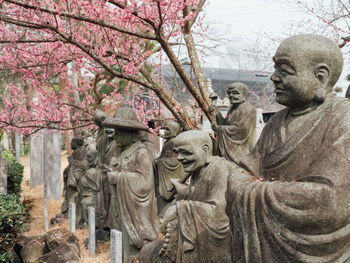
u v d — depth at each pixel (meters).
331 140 1.91
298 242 1.84
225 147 6.78
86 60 9.57
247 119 6.72
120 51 8.20
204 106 7.99
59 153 14.13
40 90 10.55
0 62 9.66
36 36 10.04
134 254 5.04
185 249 3.04
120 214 5.11
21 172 13.01
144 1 6.03
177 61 7.08
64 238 6.55
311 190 1.82
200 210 3.07
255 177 2.19
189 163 3.27
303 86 2.04
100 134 7.99
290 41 2.09
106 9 6.79
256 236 1.99
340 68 2.08
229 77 16.12
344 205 1.79
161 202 6.70
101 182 6.81
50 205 12.58
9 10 8.91
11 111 10.72
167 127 6.78
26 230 9.21
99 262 6.12
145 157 5.21
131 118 5.32
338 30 8.16
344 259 1.80
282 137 2.17
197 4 8.82
